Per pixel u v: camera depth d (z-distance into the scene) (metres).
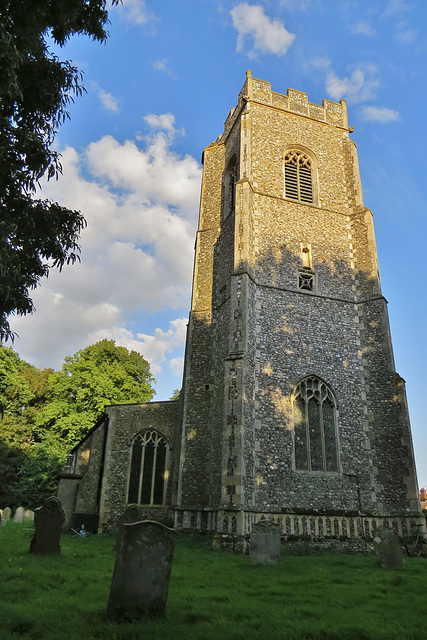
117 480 21.84
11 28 7.32
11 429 33.88
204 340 21.92
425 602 7.12
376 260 21.12
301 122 24.20
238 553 14.10
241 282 18.78
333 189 23.22
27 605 6.19
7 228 7.02
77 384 33.59
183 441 19.94
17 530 18.56
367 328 20.14
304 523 16.22
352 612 6.41
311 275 20.84
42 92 8.06
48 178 8.19
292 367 18.66
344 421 18.50
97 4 8.41
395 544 11.71
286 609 6.43
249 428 16.69
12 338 7.33
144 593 5.98
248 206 20.48
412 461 17.16
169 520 19.97
